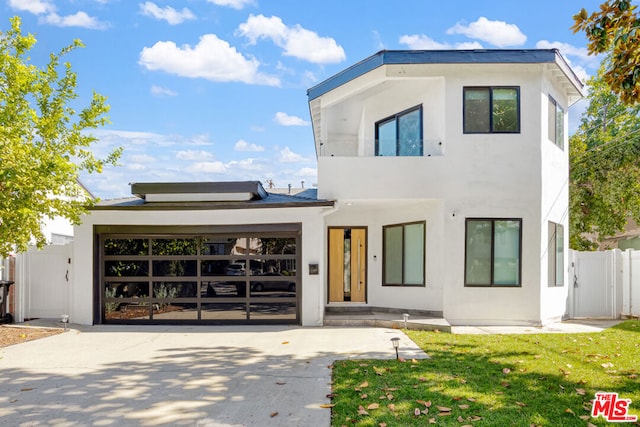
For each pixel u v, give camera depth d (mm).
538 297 12383
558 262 13719
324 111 15055
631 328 11727
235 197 12883
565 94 14695
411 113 13672
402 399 5855
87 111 11031
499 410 5445
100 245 12484
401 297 13633
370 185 12516
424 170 12539
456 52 12406
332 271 14734
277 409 5656
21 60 10344
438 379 6727
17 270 12594
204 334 10906
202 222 12430
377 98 14727
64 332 11148
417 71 12695
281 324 12234
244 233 12383
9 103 10008
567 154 14742
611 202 19234
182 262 12492
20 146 9500
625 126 22812
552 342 9695
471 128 12648
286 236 12320
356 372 7160
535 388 6293
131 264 12531
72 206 11094
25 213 9430
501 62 12367
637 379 6746
